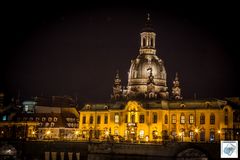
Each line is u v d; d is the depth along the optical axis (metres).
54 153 167.12
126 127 187.50
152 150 147.12
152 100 190.12
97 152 157.75
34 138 183.62
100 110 199.88
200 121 176.00
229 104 177.00
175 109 182.12
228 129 161.62
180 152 142.00
